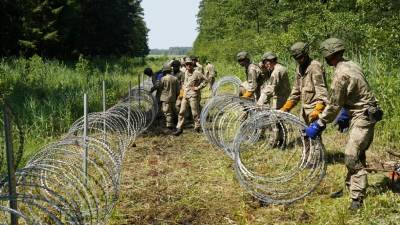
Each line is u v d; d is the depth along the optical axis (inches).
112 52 2273.6
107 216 198.7
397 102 333.4
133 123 368.5
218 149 351.6
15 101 507.5
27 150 320.5
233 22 1171.3
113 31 2206.0
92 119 277.6
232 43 1209.4
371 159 279.7
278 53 656.4
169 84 443.2
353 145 202.4
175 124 480.1
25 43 1343.5
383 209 202.8
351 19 599.8
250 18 1140.5
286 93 315.9
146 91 448.1
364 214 199.0
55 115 456.1
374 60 445.7
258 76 356.8
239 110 323.3
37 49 1470.2
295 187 245.0
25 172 150.5
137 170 300.2
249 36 1144.8
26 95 567.5
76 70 925.8
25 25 1365.7
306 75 258.8
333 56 200.4
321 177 226.5
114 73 1053.8
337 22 604.7
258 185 242.4
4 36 1323.8
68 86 660.7
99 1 2063.2
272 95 314.3
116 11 2198.6
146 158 333.1
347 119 224.8
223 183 264.1
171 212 223.8
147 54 4456.2
